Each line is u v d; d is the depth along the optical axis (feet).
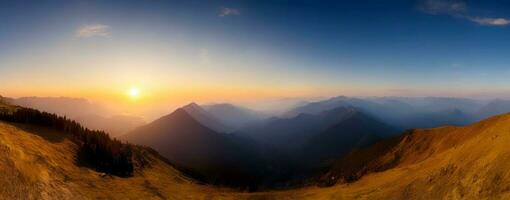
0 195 94.73
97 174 164.76
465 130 251.39
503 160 101.96
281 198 175.94
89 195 127.13
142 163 257.14
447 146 256.52
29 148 142.61
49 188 115.44
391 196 137.59
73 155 184.24
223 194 190.49
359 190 165.58
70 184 128.26
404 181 149.28
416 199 124.06
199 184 276.41
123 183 165.48
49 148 169.07
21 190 103.04
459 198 104.94
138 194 151.43
